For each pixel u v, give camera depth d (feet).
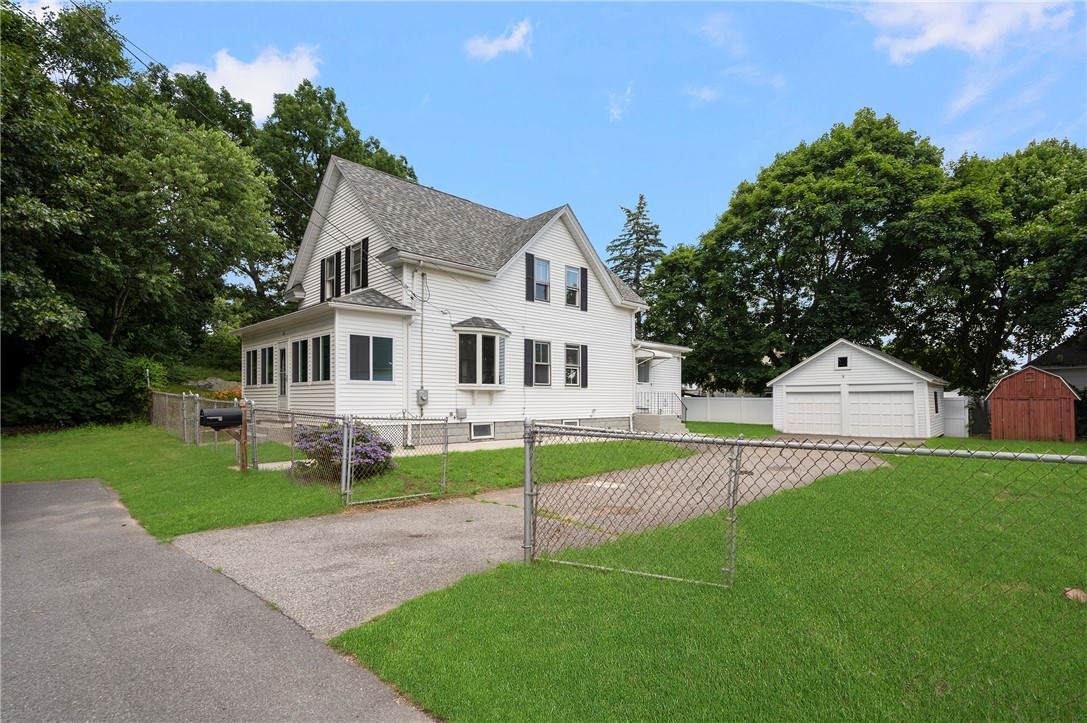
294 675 9.31
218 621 11.61
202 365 94.38
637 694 8.21
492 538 18.17
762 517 19.70
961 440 64.64
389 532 19.02
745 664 9.00
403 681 8.87
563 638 10.11
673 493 26.48
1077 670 8.70
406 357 46.44
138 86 64.39
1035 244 64.59
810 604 11.48
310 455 27.99
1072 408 59.62
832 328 84.74
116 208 56.54
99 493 26.35
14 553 16.66
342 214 55.88
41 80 36.99
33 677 9.30
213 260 67.62
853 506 21.58
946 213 70.03
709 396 104.58
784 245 86.48
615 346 66.74
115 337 67.97
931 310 85.10
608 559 14.93
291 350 49.14
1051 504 22.08
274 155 92.32
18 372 56.18
